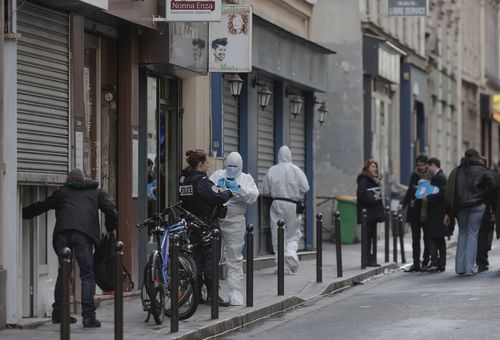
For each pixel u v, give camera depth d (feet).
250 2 151.84
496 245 196.54
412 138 263.70
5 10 86.12
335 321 95.76
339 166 209.26
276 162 163.02
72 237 85.81
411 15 192.24
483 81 432.25
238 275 102.68
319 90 175.42
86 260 86.22
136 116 111.65
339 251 131.64
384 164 235.81
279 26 152.56
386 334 85.25
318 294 117.39
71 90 94.79
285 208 133.80
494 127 463.01
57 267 93.81
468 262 134.72
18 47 87.66
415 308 101.55
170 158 126.93
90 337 81.46
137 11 106.11
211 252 95.55
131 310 98.43
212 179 103.24
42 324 88.22
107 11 98.84
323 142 209.97
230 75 143.84
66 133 94.17
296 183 134.10
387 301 109.50
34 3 89.76
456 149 359.05
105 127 108.47
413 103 267.59
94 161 105.60
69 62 94.84
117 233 110.11
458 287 119.65
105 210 87.30
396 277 138.92
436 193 141.18
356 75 208.95
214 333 88.33
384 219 147.43
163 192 124.57
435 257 143.64
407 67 258.98
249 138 149.48
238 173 102.42
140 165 114.32
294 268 134.72
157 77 121.19
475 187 133.80
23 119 88.17
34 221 90.74
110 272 87.56
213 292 92.12
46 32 91.61
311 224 175.94
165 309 90.43
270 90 160.76
